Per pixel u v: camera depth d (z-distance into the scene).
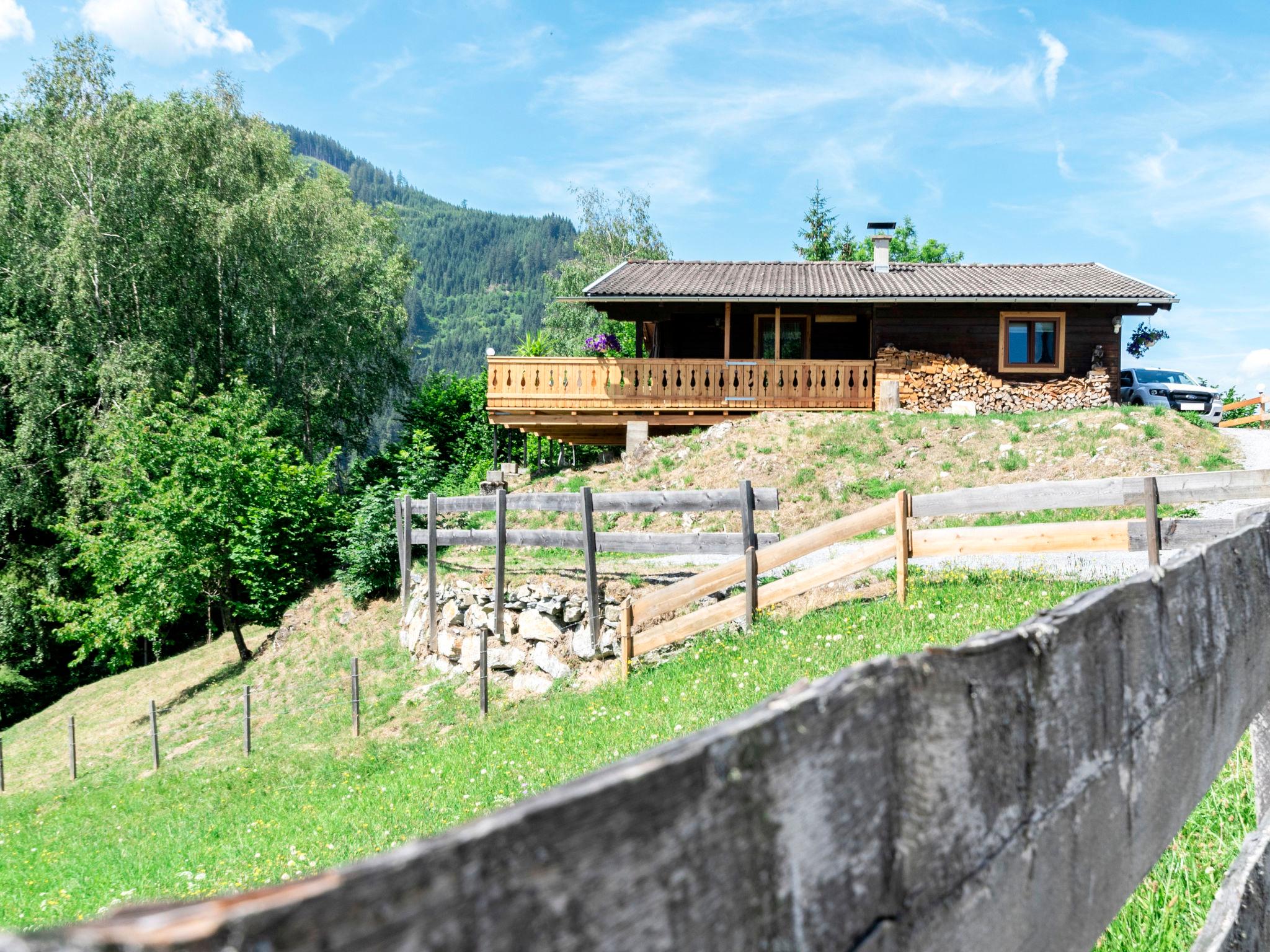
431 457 24.30
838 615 10.25
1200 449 17.19
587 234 44.56
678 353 25.36
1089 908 1.23
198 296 28.95
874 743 0.85
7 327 26.86
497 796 8.25
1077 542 9.34
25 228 26.61
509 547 17.67
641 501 12.78
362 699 14.89
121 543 19.70
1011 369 23.28
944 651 0.94
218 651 20.66
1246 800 3.36
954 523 15.52
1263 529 2.18
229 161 29.30
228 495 19.06
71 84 27.75
